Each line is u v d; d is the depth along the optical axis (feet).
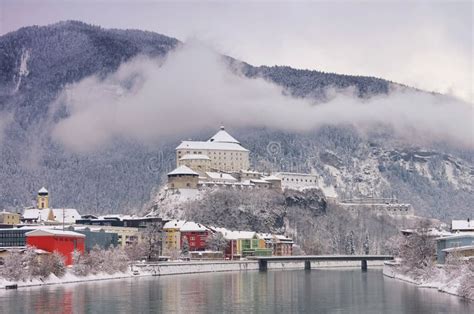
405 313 652.48
